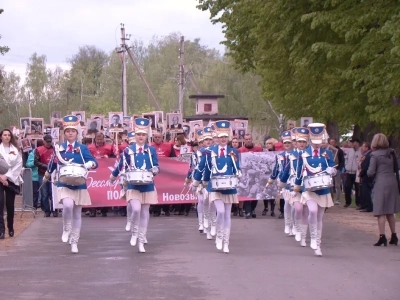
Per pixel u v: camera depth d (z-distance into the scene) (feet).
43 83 292.81
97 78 310.86
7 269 34.55
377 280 31.94
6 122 286.46
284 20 73.51
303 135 42.78
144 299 27.78
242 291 29.35
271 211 65.87
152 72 268.41
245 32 105.09
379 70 61.72
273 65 84.02
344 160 76.13
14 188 47.24
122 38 165.78
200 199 50.62
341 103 71.31
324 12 64.95
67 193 39.63
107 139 68.80
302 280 31.86
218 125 40.65
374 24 64.75
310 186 39.45
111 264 36.06
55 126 90.07
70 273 33.45
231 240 46.50
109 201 63.67
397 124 64.44
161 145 66.08
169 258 38.17
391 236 44.50
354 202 82.69
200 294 28.73
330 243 45.06
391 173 43.86
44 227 53.88
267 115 210.59
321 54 70.95
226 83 229.45
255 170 63.87
